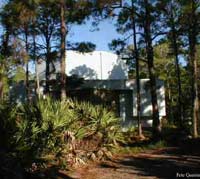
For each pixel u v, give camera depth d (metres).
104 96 36.75
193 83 28.94
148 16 27.34
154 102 27.48
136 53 29.36
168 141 23.19
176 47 30.66
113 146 16.56
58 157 14.16
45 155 13.88
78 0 26.06
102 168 14.47
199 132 30.67
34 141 13.30
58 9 27.53
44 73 38.19
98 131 16.06
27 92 30.41
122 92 37.62
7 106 14.14
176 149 19.58
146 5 27.22
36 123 14.05
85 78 39.59
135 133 31.52
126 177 12.79
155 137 26.30
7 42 27.97
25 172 12.37
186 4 27.17
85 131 15.50
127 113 37.62
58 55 31.55
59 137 14.34
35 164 13.23
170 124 39.19
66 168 14.13
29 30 29.97
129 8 27.75
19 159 12.40
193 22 27.64
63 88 24.47
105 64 40.62
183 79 47.19
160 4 27.03
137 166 14.84
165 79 48.38
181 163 15.22
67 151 14.57
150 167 14.55
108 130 16.38
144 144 22.72
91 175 13.21
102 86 36.84
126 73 41.62
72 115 15.45
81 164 14.76
